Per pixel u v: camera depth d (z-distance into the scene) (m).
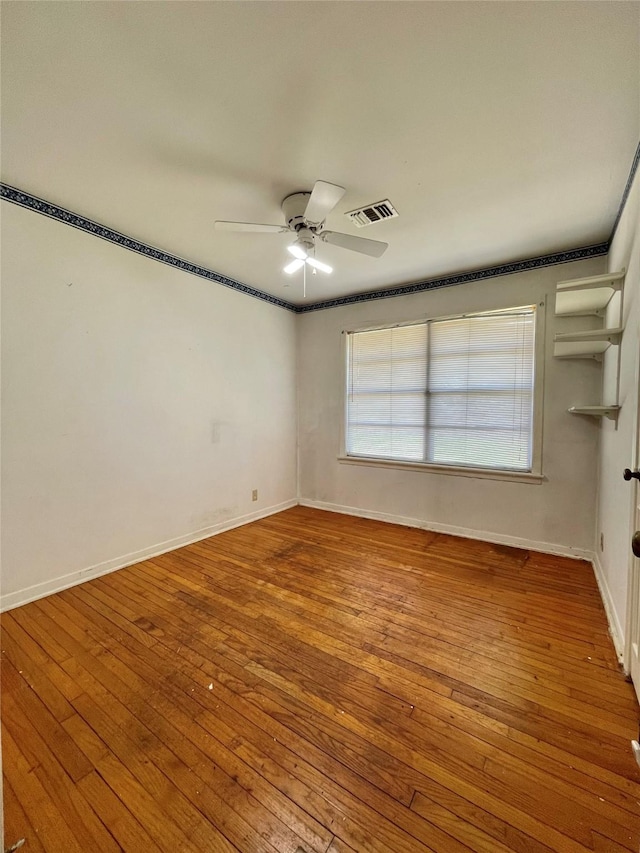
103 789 1.22
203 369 3.40
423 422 3.71
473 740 1.39
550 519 3.10
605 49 1.28
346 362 4.18
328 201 1.83
